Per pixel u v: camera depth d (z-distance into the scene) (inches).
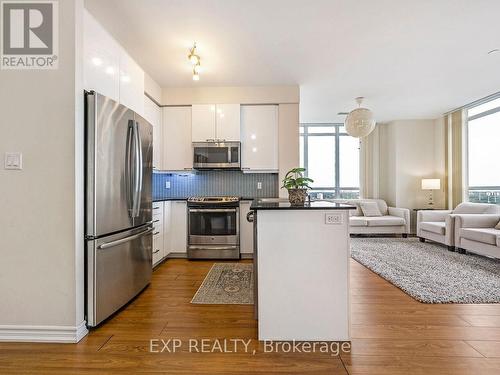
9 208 77.8
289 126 174.9
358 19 107.7
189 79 165.3
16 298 77.7
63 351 72.1
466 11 102.8
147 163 117.7
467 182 228.2
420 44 126.5
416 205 261.4
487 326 84.4
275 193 189.9
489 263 153.6
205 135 175.3
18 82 78.2
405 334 80.0
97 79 91.0
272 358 68.8
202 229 169.0
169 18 106.7
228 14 104.3
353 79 167.5
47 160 77.7
